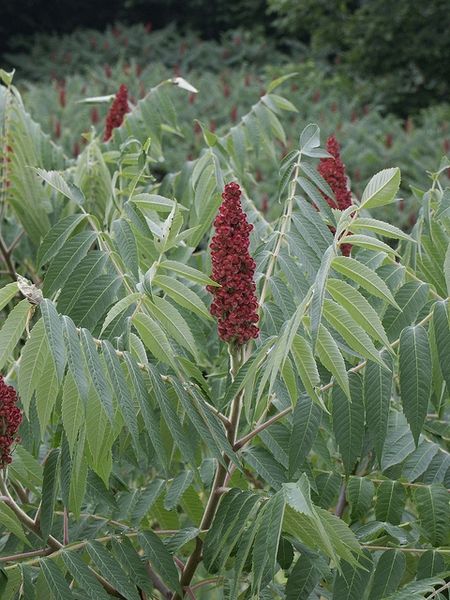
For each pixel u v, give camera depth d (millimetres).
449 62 15555
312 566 2740
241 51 19672
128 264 2809
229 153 4156
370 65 15828
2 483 2604
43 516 2586
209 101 13203
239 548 2562
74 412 2473
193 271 2600
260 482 4070
